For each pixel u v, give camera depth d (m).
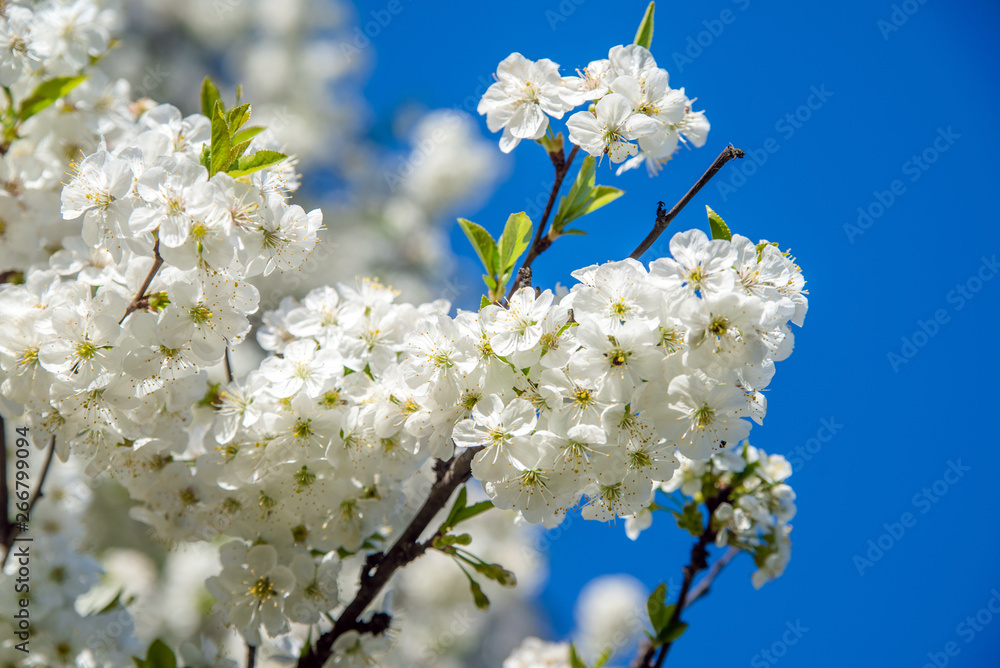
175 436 0.71
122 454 0.71
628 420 0.67
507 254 0.71
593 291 0.67
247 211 0.68
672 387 0.66
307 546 0.72
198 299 0.68
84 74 0.77
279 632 0.71
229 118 0.68
